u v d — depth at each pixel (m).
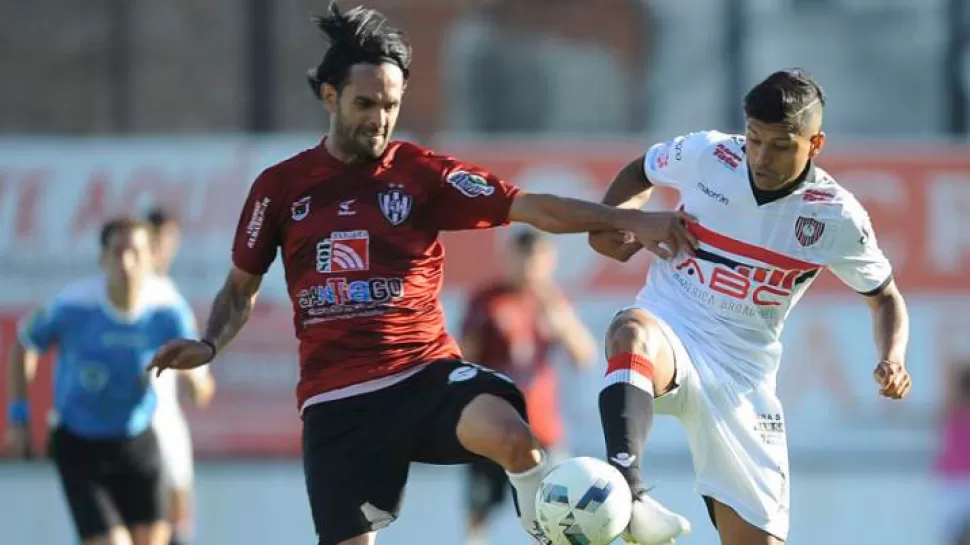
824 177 20.05
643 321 19.97
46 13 59.38
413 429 19.97
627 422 18.69
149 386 31.20
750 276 20.19
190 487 39.72
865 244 20.30
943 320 41.50
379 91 19.61
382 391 20.16
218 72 58.62
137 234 30.95
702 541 40.38
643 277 41.62
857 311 41.09
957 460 40.62
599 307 41.56
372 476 20.14
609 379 19.22
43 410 40.41
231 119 58.53
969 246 41.78
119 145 42.53
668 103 57.91
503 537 41.16
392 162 20.28
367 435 20.09
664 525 17.83
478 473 38.03
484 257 41.75
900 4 57.53
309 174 20.20
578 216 20.06
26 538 41.38
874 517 40.81
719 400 20.47
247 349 40.97
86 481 30.94
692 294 20.55
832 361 41.09
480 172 20.44
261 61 56.53
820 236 20.03
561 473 18.06
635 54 58.16
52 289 41.78
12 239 41.84
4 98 59.12
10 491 41.50
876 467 40.91
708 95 57.66
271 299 40.97
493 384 19.95
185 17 58.94
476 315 38.41
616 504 17.83
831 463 40.94
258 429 40.97
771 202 19.91
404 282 20.14
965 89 54.94
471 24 58.28
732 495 20.92
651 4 58.12
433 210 20.34
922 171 42.09
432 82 57.97
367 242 20.00
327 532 20.19
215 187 42.34
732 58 57.59
